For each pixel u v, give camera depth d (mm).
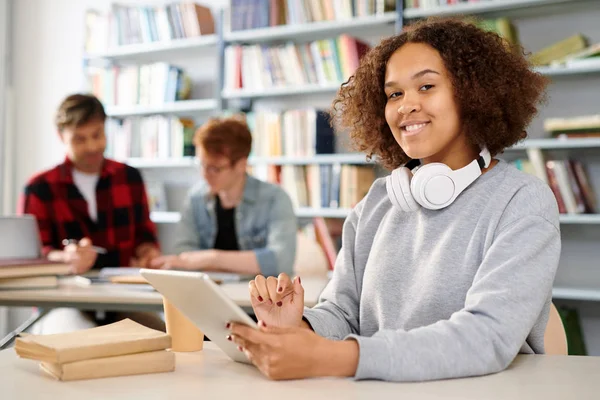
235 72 4070
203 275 898
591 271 3441
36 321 2494
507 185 1172
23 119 4961
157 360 1014
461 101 1221
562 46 3301
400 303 1233
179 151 4273
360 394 887
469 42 1244
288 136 3887
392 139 1438
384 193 1390
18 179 4961
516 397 875
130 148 4414
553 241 1096
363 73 1410
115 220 3203
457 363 967
